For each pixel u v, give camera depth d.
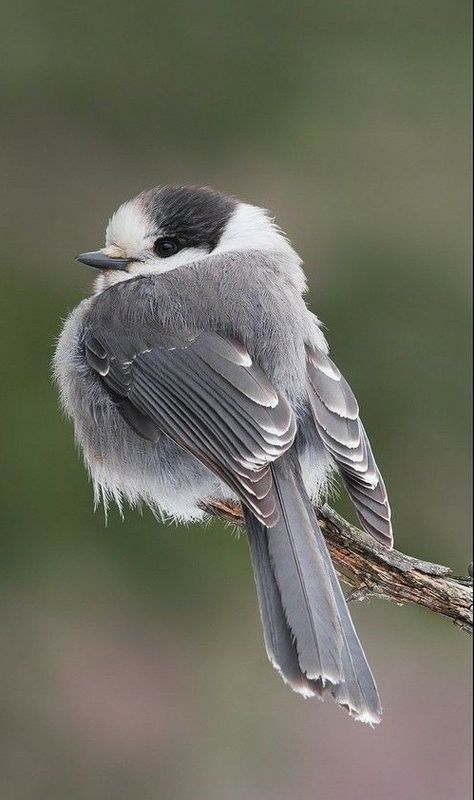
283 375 8.54
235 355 8.52
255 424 8.23
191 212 9.43
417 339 13.30
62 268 13.54
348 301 13.35
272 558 7.77
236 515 9.01
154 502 9.35
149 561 12.43
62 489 12.40
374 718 7.32
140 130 14.27
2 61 14.12
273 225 9.58
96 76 14.23
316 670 7.39
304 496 8.06
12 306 13.02
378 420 13.09
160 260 9.46
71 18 14.28
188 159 14.26
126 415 8.97
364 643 12.72
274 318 8.70
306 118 14.34
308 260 13.66
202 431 8.47
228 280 8.92
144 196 9.59
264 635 7.59
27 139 14.09
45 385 12.65
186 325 8.80
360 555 8.27
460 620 8.17
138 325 8.98
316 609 7.56
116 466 9.23
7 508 12.33
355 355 13.24
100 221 13.95
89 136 14.20
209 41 14.44
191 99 14.34
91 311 9.40
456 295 13.47
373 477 8.32
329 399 8.55
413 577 8.20
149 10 14.38
